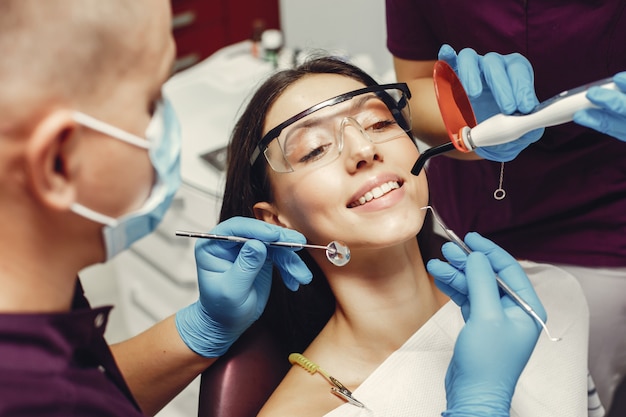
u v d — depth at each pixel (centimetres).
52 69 66
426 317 130
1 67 65
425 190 123
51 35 66
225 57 233
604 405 178
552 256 159
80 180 71
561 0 126
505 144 112
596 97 90
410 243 127
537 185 153
